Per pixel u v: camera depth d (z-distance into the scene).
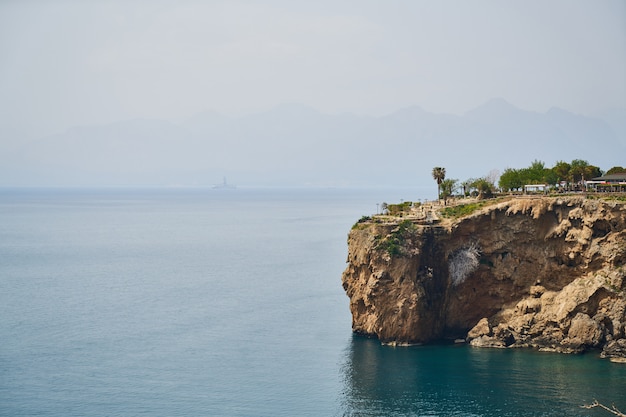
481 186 154.88
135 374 103.25
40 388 97.50
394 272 120.00
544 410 89.50
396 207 144.00
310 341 120.62
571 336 113.25
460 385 98.75
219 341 120.38
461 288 123.88
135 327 129.50
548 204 118.38
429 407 91.12
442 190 169.75
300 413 89.44
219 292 163.50
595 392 95.31
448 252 123.44
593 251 114.25
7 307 146.62
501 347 117.12
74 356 111.69
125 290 167.00
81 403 92.31
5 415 88.38
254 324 131.88
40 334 124.38
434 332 122.62
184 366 107.00
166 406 91.50
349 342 120.00
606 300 112.38
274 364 108.19
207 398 94.25
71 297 157.88
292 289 166.88
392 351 115.31
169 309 144.75
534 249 120.06
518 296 122.00
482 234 122.69
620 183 144.50
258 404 92.25
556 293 118.19
